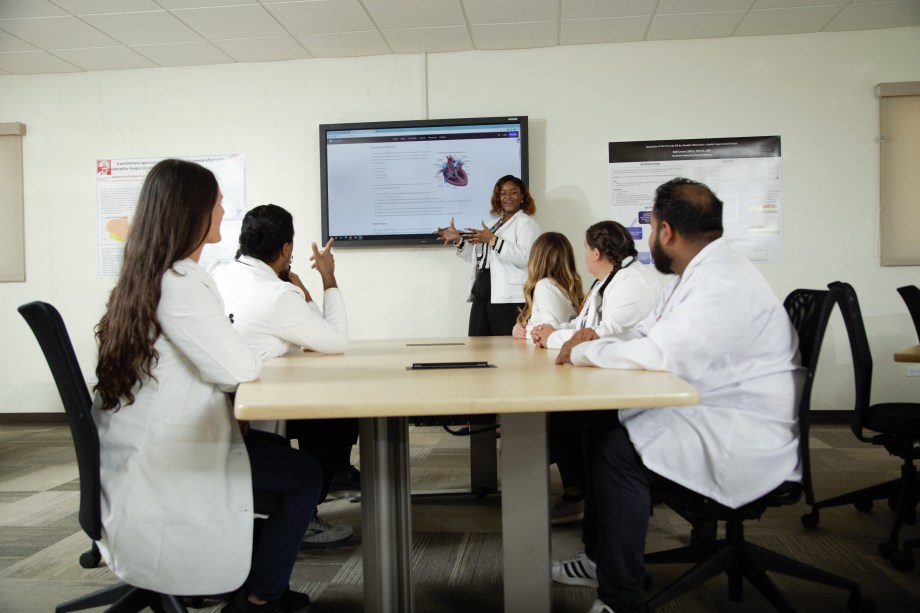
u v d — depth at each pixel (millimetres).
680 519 2477
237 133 4449
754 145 4176
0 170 4578
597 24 3934
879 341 4152
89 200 4555
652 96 4227
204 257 4461
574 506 2457
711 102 4195
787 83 4152
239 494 1335
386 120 4355
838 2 3688
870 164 4133
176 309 1282
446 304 4387
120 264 1350
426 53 4328
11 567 2119
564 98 4277
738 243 4203
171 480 1284
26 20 3730
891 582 1859
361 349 2322
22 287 4613
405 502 1541
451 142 4242
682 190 1563
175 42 4070
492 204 3904
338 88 4383
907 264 4105
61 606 1648
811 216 4168
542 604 1376
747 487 1407
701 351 1405
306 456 1507
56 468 3398
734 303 1416
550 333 2309
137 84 4504
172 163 1345
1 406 4633
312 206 4418
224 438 1332
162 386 1305
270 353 2043
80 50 4164
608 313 2201
